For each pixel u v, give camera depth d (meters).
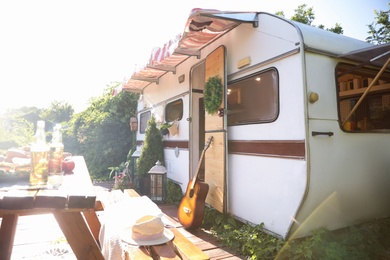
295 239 2.84
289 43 2.91
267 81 3.23
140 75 6.47
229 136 3.87
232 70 3.85
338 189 2.92
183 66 5.42
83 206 1.23
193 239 3.24
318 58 2.88
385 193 3.37
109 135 10.01
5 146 5.22
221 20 3.45
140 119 8.40
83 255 1.44
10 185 1.47
